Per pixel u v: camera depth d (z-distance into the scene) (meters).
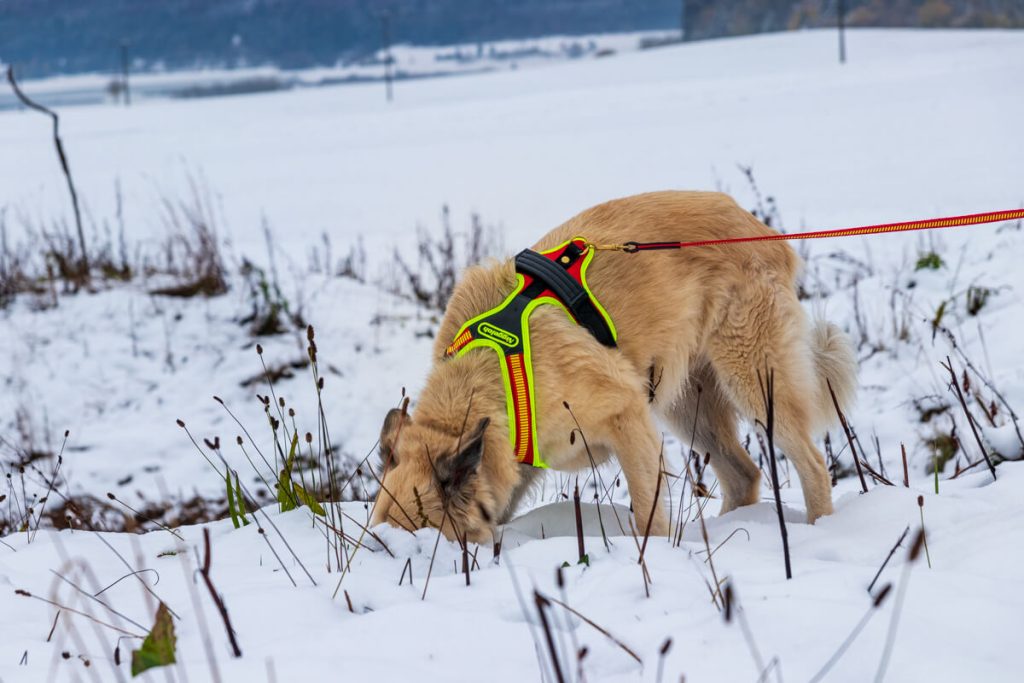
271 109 58.44
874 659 2.35
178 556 3.68
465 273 4.35
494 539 3.76
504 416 3.82
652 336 4.21
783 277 4.43
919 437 5.83
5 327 8.80
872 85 34.31
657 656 2.46
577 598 2.90
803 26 115.81
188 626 2.84
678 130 26.30
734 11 134.38
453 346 4.04
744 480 4.65
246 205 18.39
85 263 9.88
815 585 2.83
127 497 6.69
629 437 4.00
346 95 73.00
